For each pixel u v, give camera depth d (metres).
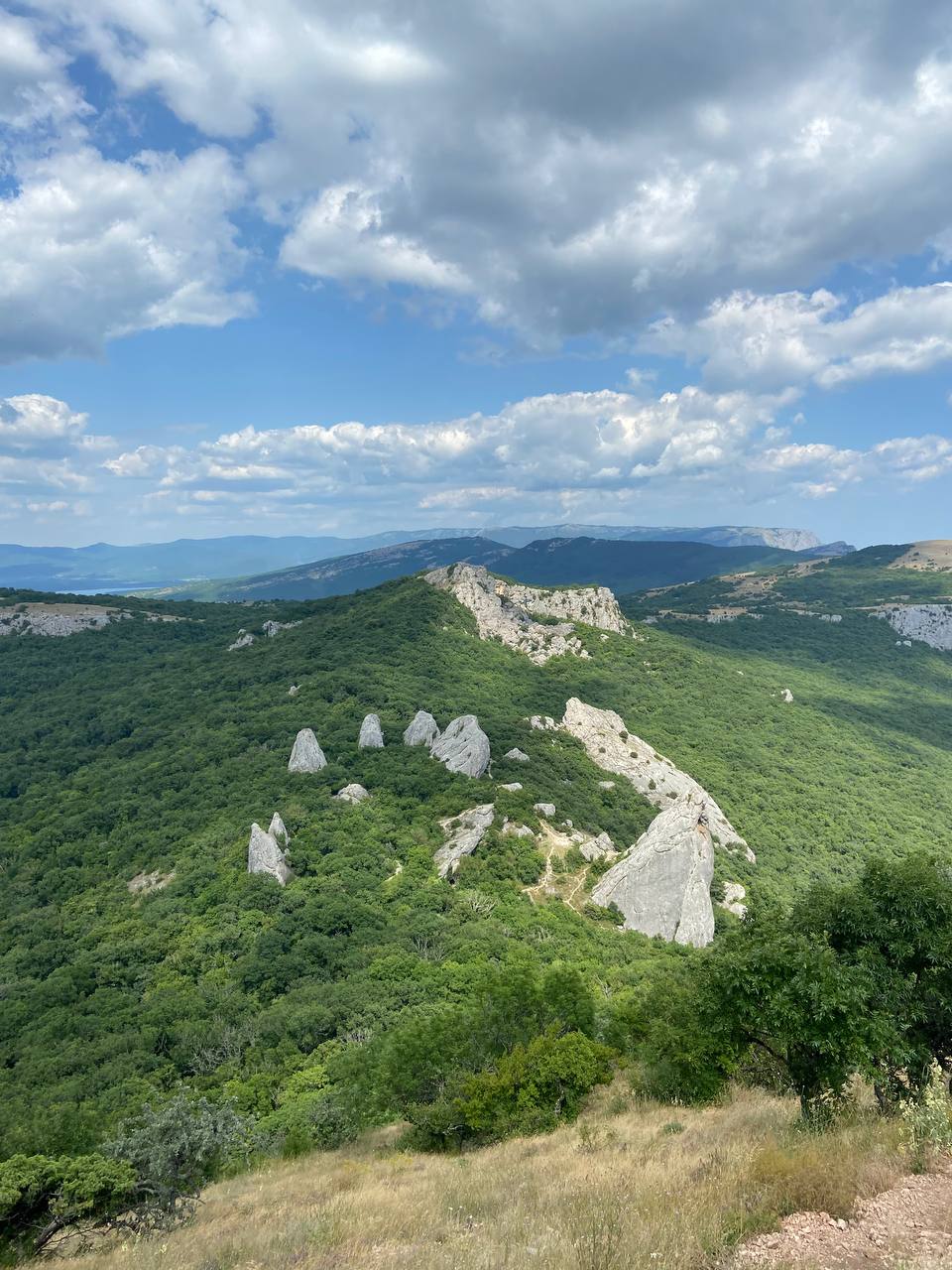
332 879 76.38
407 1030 43.19
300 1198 23.66
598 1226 12.09
